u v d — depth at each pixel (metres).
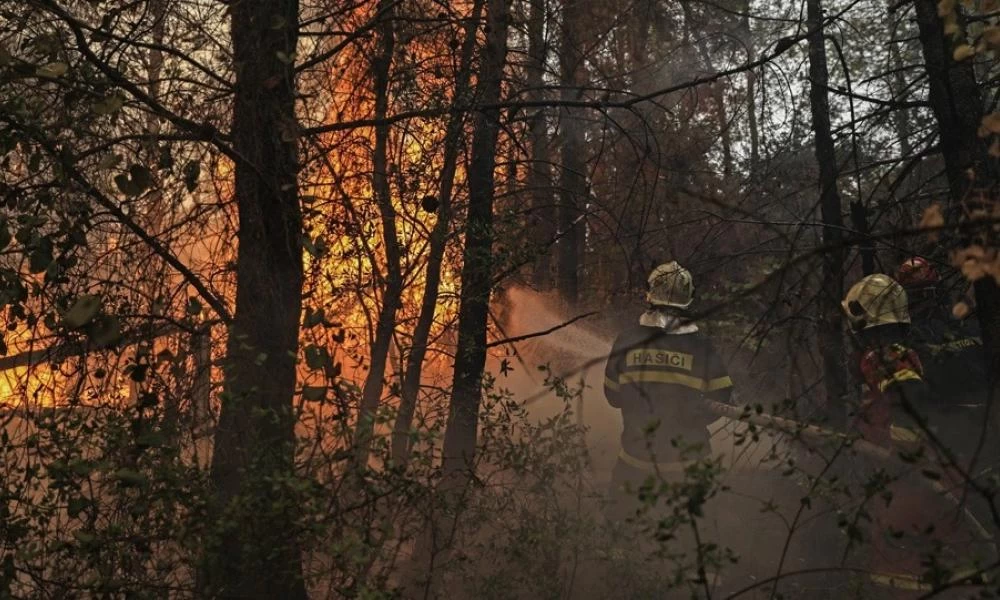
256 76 4.09
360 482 3.39
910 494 4.33
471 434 5.04
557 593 4.14
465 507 4.03
